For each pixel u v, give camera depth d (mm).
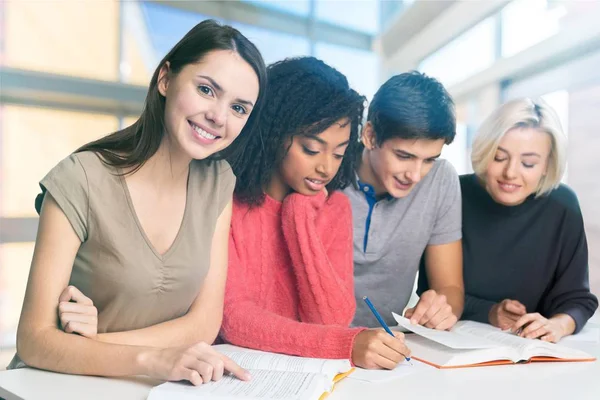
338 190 1211
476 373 800
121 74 2883
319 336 840
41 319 742
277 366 771
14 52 2721
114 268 806
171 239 857
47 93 2613
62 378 708
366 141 1197
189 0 2803
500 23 1969
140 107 2795
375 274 1267
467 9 2008
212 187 909
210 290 907
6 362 2156
